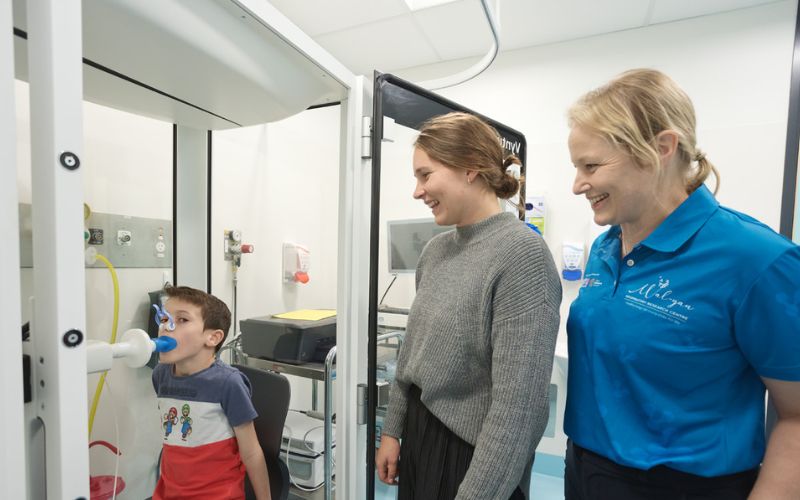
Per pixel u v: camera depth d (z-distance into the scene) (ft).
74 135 1.56
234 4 2.40
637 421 1.95
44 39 1.51
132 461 4.95
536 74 7.18
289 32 2.68
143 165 5.05
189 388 3.39
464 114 2.48
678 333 1.81
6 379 1.38
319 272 8.50
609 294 2.10
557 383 6.73
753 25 5.87
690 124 1.83
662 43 6.38
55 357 1.53
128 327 4.89
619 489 1.98
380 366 4.50
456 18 6.29
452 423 2.27
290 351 5.14
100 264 4.59
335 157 8.87
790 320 1.54
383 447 2.87
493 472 1.93
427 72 7.91
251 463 3.36
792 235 5.64
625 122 1.75
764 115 5.81
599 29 6.59
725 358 1.75
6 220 1.39
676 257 1.87
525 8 6.03
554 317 2.08
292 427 5.57
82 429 1.60
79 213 1.58
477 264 2.29
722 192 5.99
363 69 8.07
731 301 1.69
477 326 2.21
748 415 1.80
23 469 1.43
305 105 3.63
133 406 4.95
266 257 7.11
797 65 5.62
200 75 2.92
